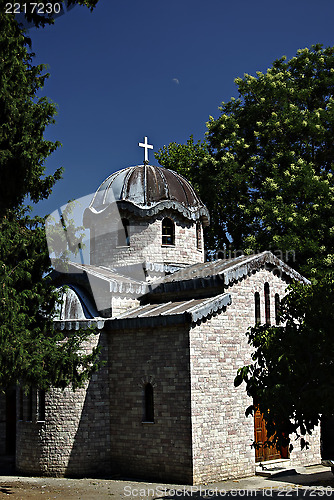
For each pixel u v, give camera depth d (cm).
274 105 3862
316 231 3419
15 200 1995
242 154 3897
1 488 2072
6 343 1792
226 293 2388
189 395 2184
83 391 2406
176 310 2331
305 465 2570
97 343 2472
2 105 1817
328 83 3822
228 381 2325
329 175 3525
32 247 1962
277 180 3531
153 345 2338
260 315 2536
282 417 1639
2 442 2789
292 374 1672
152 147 3281
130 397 2383
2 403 2819
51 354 1952
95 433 2394
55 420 2373
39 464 2361
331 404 1568
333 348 1673
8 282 1800
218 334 2330
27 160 1836
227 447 2267
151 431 2284
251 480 2238
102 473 2373
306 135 3728
